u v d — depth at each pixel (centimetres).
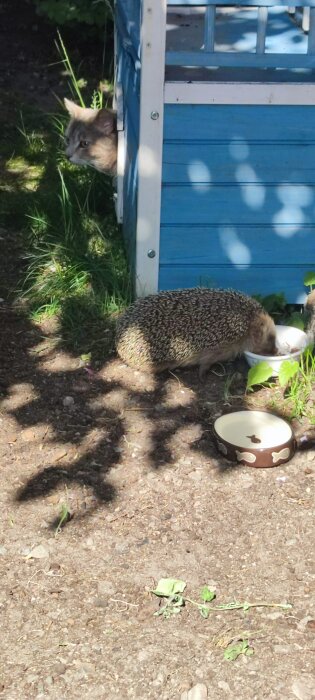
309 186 247
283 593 192
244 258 252
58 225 290
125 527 204
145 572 195
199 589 193
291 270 254
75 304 260
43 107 365
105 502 209
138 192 244
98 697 176
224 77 242
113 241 283
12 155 333
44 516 206
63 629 186
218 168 244
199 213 247
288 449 217
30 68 389
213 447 222
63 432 225
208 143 241
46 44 401
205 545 200
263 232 250
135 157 254
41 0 385
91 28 388
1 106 363
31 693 176
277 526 204
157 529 204
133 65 257
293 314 252
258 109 239
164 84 235
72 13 369
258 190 247
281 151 244
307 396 233
